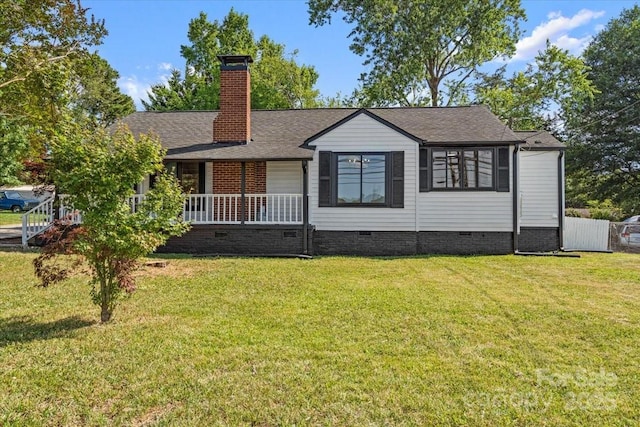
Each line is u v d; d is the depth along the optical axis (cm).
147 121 1566
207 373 397
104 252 541
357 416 323
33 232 1267
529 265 1060
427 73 2781
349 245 1314
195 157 1216
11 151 2278
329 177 1316
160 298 681
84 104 3381
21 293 703
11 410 328
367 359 433
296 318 573
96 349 456
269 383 377
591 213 3067
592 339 498
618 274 927
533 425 313
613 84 2822
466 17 2512
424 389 367
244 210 1258
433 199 1312
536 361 432
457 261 1131
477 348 466
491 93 2481
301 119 1561
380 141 1309
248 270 948
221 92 1375
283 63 3478
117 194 537
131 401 344
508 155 1303
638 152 2738
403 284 810
